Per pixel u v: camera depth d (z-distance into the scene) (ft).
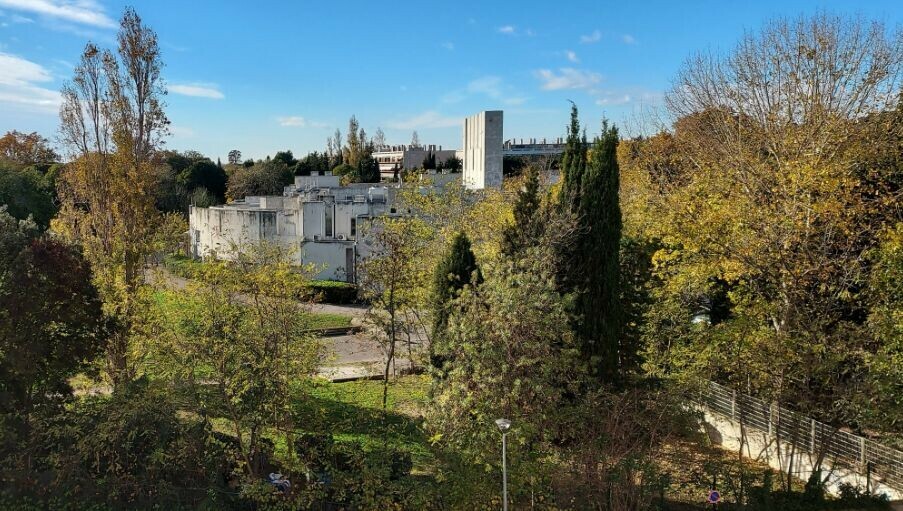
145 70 61.46
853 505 37.96
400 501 35.40
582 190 48.24
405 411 54.60
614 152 48.26
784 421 46.42
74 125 59.52
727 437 51.49
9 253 36.94
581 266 47.91
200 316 38.29
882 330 41.34
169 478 36.63
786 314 46.21
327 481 37.88
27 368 36.52
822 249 48.34
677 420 42.88
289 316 40.32
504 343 36.73
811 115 59.41
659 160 95.40
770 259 48.52
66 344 39.19
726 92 76.89
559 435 40.50
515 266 45.01
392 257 55.06
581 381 40.75
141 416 36.45
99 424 36.09
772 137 60.44
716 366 48.08
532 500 34.35
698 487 39.83
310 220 123.44
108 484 35.91
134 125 60.39
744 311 50.44
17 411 37.37
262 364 37.58
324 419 44.42
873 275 44.55
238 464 40.11
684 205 53.01
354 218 124.16
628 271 54.44
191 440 36.60
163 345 38.60
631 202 75.82
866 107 61.82
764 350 42.93
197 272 42.78
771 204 53.42
